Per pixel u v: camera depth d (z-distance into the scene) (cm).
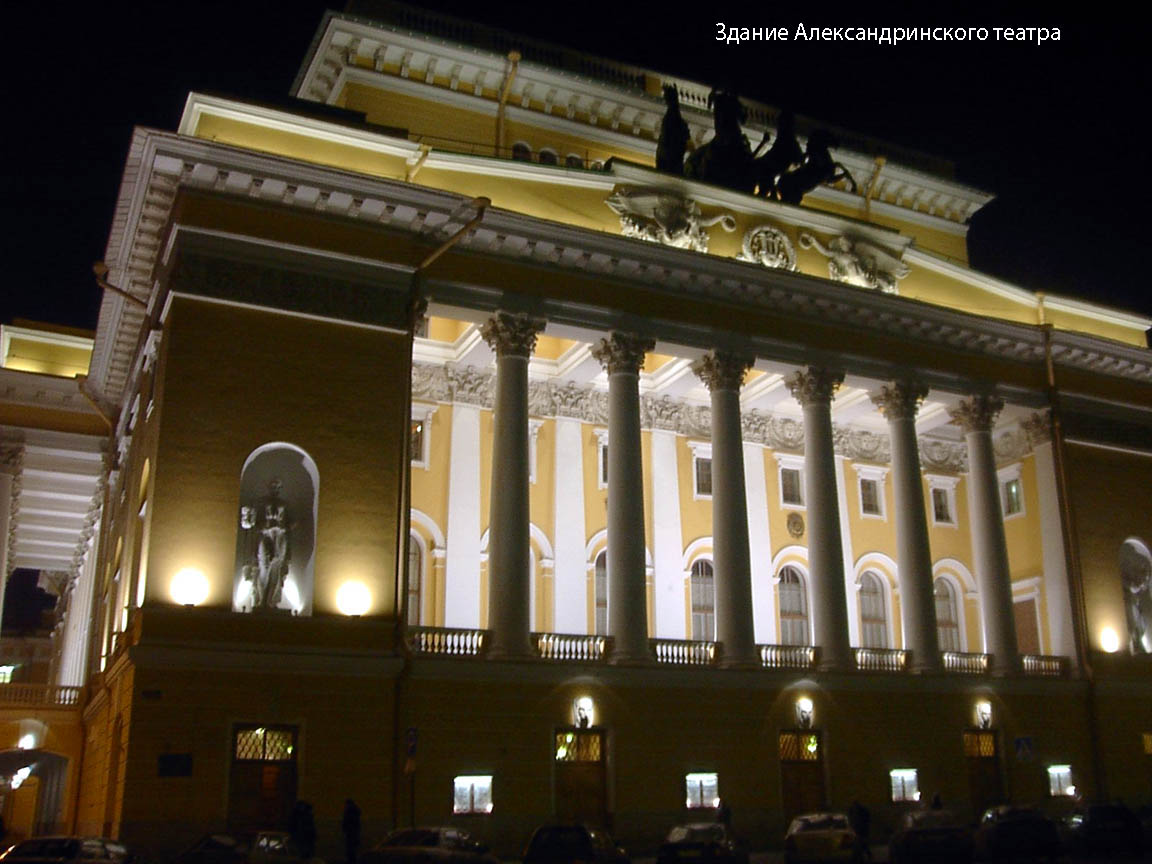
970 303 3991
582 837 2248
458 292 3009
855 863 2489
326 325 2816
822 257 3672
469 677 2797
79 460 4175
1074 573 3853
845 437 4338
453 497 3500
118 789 2475
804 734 3250
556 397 3759
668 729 3031
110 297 3297
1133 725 3834
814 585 3409
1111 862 2598
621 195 3338
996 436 4334
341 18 3444
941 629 4425
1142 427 4194
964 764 3475
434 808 2673
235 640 2552
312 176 2788
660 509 3812
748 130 4116
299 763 2548
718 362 3353
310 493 2752
